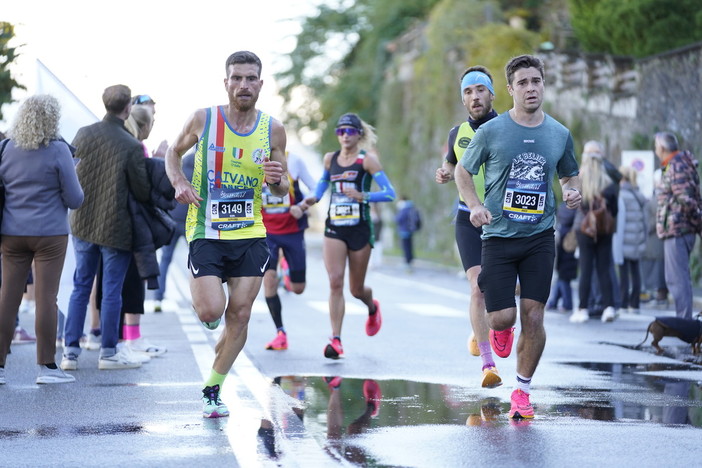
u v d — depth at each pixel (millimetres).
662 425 15281
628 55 58156
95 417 15969
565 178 15977
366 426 15273
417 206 88875
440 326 31266
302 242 24906
